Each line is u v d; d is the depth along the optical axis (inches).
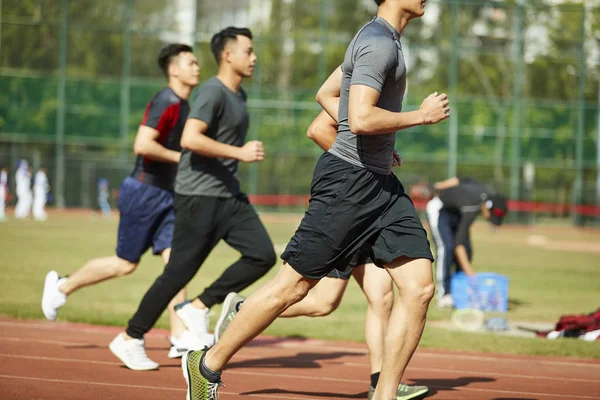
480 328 553.0
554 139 2171.5
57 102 2060.8
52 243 1146.0
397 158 281.4
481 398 334.3
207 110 359.9
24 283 690.2
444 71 2176.4
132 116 2079.2
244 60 370.3
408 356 257.1
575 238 1850.4
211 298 370.9
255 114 2118.6
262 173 2128.4
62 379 334.0
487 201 675.4
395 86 247.9
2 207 1819.6
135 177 392.8
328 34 2198.6
